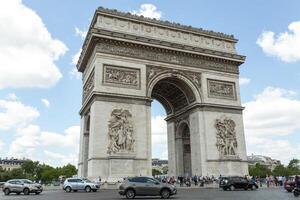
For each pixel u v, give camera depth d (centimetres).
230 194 5619
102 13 8325
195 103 8838
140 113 8000
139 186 4891
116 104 7806
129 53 8331
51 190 8375
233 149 8781
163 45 8650
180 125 9875
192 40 9294
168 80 9006
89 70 8944
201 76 9119
